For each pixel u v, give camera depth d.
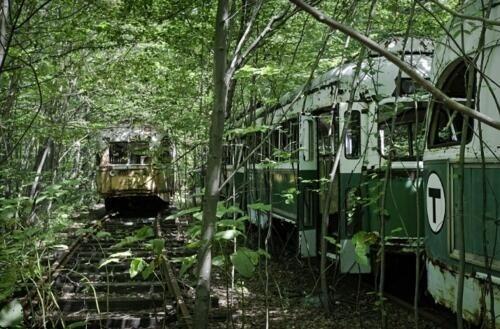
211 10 8.09
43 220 6.53
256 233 11.53
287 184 9.55
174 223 14.99
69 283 7.45
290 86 7.21
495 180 4.35
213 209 3.48
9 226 4.98
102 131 16.73
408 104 7.16
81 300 6.50
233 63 3.78
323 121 8.20
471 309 4.68
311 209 8.36
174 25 8.41
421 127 7.07
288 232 10.35
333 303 6.92
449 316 6.29
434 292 5.48
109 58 11.70
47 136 12.22
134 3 8.05
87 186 19.78
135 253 9.38
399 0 6.85
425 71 6.65
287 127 9.45
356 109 7.34
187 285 7.33
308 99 8.39
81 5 8.10
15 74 8.54
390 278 8.51
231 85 6.94
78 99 16.03
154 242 3.62
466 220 4.78
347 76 7.33
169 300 6.62
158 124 13.57
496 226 4.23
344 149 7.39
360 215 7.26
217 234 3.48
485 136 4.47
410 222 7.12
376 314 6.45
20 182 8.94
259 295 7.38
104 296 6.71
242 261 3.40
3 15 5.07
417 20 6.44
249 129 4.67
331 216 7.88
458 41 4.85
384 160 7.21
